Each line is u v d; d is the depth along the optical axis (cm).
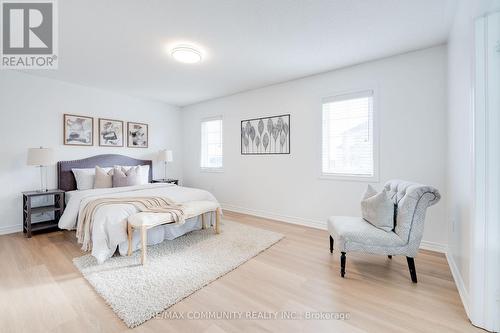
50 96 359
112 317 155
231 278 205
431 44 260
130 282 195
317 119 347
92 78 360
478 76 145
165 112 520
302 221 366
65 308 163
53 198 360
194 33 235
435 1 190
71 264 229
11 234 316
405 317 156
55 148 364
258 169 418
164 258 242
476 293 146
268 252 261
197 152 523
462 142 185
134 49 267
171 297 175
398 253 198
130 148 459
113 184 377
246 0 187
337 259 243
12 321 150
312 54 283
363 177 309
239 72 339
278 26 224
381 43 257
